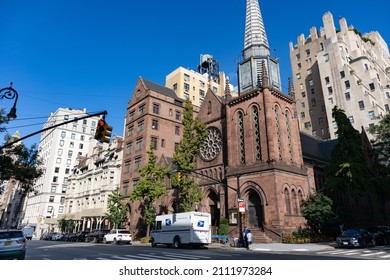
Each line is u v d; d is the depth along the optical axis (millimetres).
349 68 68375
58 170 95375
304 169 35344
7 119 20312
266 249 22688
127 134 56938
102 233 44188
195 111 59812
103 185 58625
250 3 44781
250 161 33594
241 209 27000
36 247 28688
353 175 29406
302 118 77875
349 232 23859
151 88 56312
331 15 77312
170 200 43031
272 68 39719
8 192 125688
